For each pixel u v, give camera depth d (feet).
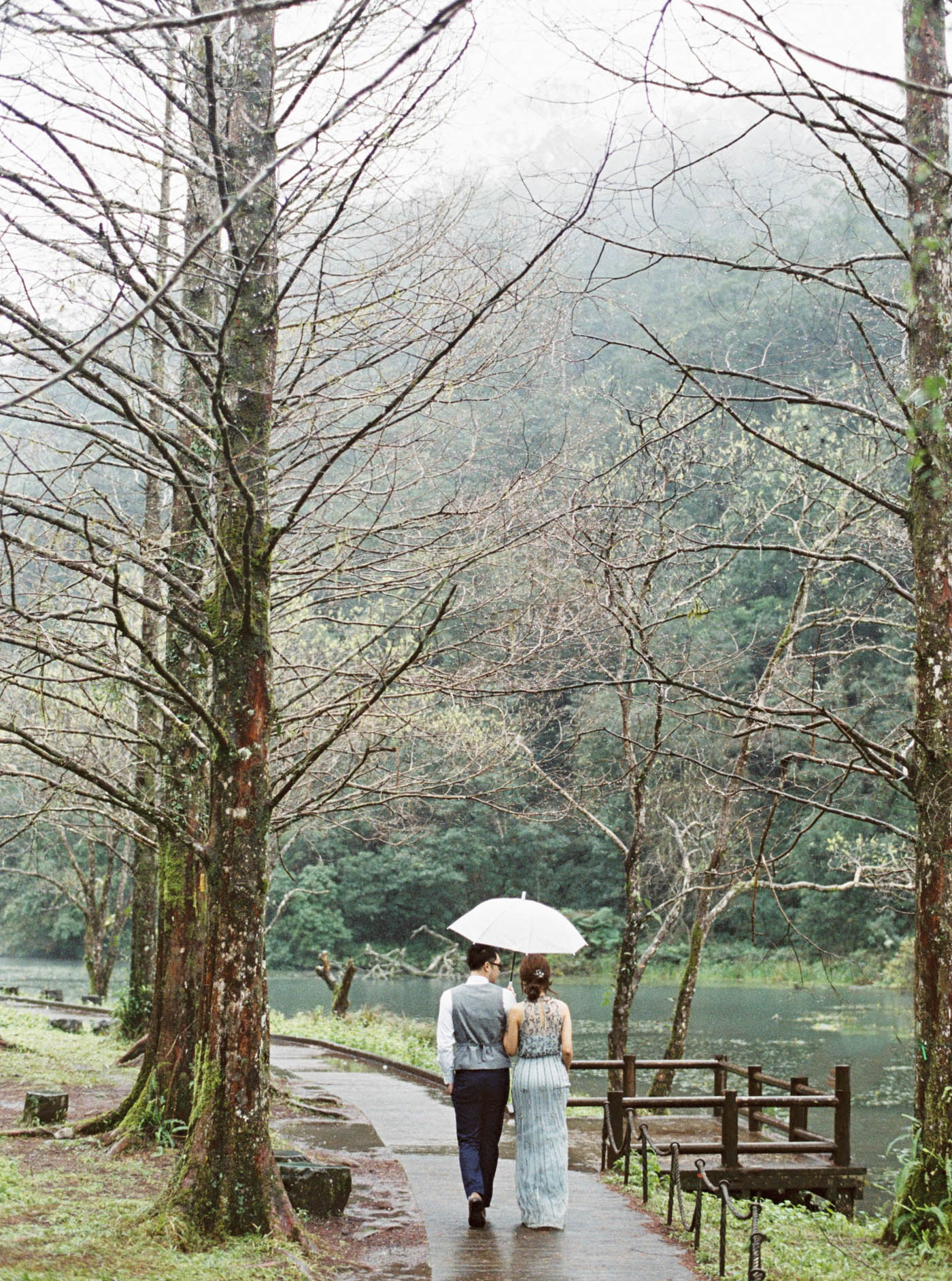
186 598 26.86
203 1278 17.35
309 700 41.14
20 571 27.02
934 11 24.09
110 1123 30.40
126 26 12.84
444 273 28.76
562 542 35.55
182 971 30.68
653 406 40.01
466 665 35.47
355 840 144.77
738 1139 31.14
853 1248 22.89
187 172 25.95
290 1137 32.89
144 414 30.32
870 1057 73.56
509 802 66.39
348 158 22.43
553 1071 24.06
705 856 57.21
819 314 58.90
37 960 162.91
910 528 24.75
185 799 31.78
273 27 23.54
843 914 117.70
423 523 32.53
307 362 32.35
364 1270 20.12
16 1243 18.75
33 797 51.08
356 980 134.62
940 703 23.67
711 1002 107.96
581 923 135.23
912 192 23.98
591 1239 22.72
